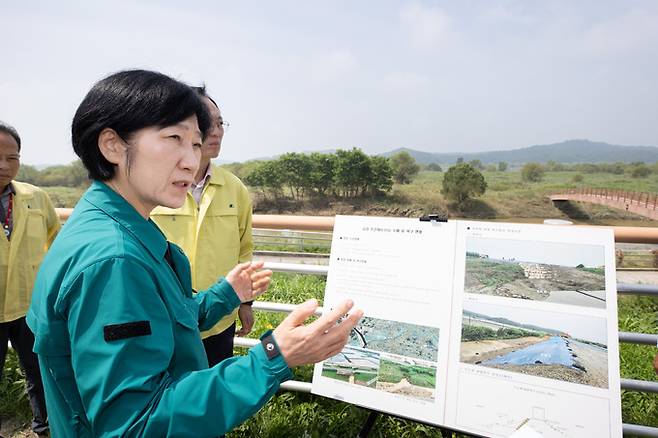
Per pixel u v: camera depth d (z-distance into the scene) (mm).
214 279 2053
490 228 1630
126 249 914
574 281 1482
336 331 968
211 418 847
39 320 942
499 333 1518
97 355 845
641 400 2494
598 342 1410
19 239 2326
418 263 1684
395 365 1627
